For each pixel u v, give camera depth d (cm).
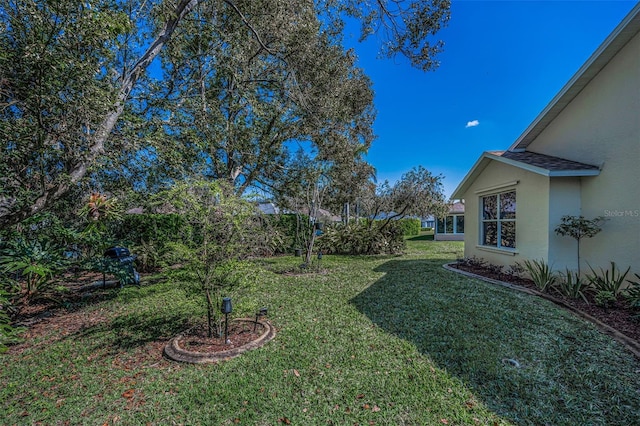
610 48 608
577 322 485
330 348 409
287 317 538
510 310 548
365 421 269
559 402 292
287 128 1082
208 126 854
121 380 346
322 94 995
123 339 466
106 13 415
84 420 279
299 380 333
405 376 338
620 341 414
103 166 572
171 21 636
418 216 1448
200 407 293
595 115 671
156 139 650
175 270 430
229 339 437
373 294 685
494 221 943
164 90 830
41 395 322
